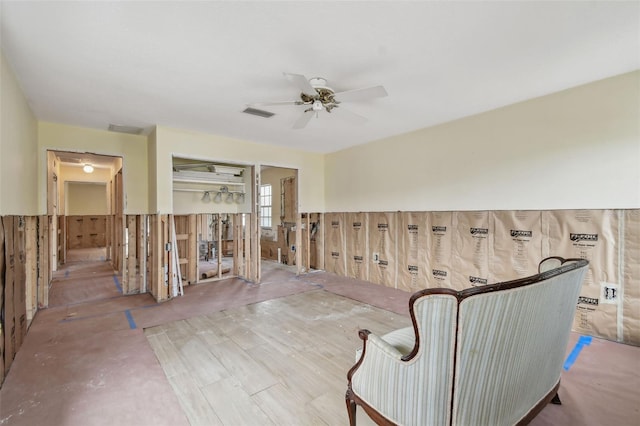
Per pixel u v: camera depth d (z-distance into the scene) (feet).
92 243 35.06
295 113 12.46
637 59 8.36
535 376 5.27
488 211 12.53
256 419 6.03
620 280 9.39
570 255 10.34
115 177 20.38
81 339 9.67
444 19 6.57
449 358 4.14
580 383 7.21
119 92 10.32
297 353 8.78
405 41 7.41
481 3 6.07
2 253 7.18
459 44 7.56
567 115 10.41
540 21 6.67
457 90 10.41
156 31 6.91
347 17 6.48
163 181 14.38
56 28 6.73
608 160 9.59
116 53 7.85
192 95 10.63
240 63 8.43
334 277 18.95
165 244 14.23
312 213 21.39
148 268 15.72
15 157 8.98
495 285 4.10
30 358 8.37
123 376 7.51
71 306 13.11
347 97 9.02
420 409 4.43
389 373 4.74
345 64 8.53
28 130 11.19
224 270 20.52
